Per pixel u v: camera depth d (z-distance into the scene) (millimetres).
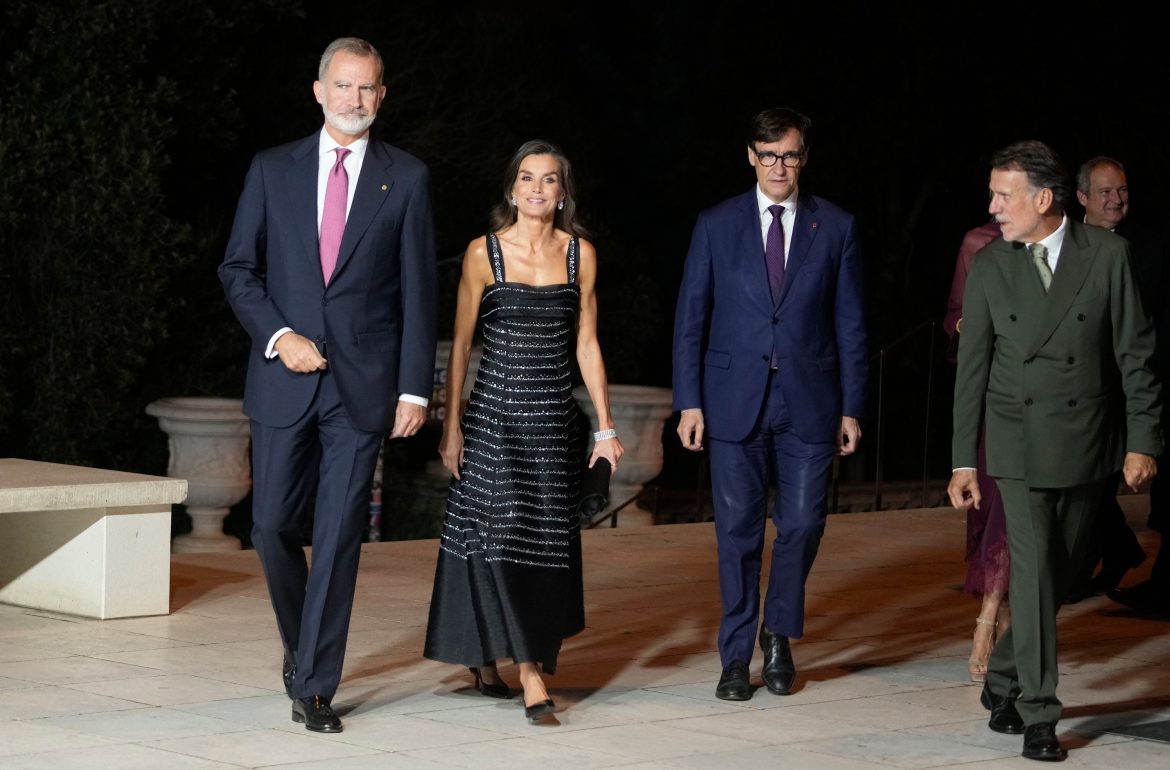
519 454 7586
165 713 7418
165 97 21156
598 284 28875
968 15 29062
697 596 11266
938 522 15664
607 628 10047
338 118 7289
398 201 7371
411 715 7566
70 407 21219
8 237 21438
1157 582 11164
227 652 8859
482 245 7766
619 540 13852
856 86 29953
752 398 8094
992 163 7246
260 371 7387
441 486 23844
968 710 8062
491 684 8023
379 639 9367
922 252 32781
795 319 8109
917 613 10891
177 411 16766
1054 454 7109
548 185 7734
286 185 7375
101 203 20531
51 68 20906
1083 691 8648
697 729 7484
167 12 21328
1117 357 7180
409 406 7371
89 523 9781
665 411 19078
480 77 27000
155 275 20922
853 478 30312
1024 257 7246
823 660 9281
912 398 30938
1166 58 29094
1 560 10234
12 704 7516
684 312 8297
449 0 28094
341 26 25312
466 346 7852
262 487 7402
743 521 8172
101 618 9711
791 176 8094
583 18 34375
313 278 7320
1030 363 7164
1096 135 29703
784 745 7234
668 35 34500
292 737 7055
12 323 21578
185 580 11148
